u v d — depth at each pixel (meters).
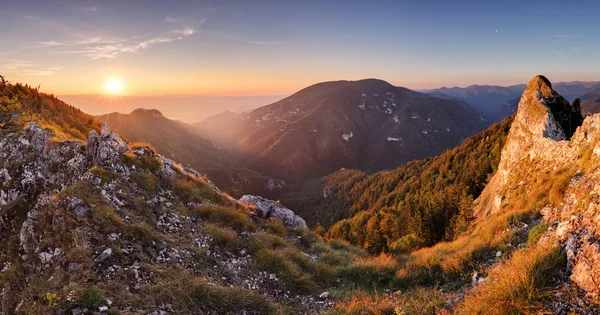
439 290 9.68
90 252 8.15
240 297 8.44
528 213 12.88
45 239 8.59
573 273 6.18
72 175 14.18
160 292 7.64
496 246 11.30
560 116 31.06
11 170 14.97
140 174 13.53
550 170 19.11
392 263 12.95
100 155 13.68
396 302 8.89
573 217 7.46
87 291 6.75
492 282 7.46
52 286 7.16
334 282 11.75
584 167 11.91
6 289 7.74
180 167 17.78
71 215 9.20
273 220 17.58
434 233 49.03
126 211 10.84
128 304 6.99
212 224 12.69
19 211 13.27
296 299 9.86
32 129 16.89
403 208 69.25
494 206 27.02
